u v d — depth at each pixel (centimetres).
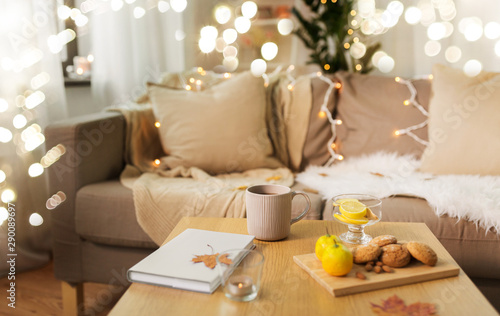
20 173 169
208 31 267
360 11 251
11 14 161
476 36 215
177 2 238
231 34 284
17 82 164
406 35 247
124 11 218
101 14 210
